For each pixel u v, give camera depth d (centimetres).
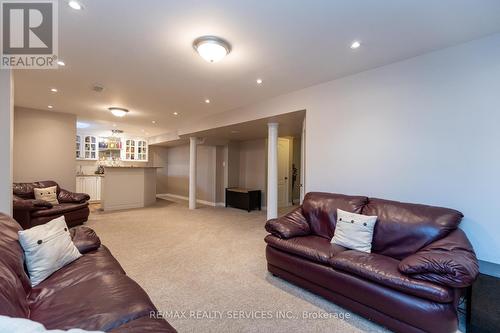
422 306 158
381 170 274
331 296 204
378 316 177
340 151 308
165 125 638
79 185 733
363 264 189
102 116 540
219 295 220
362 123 289
